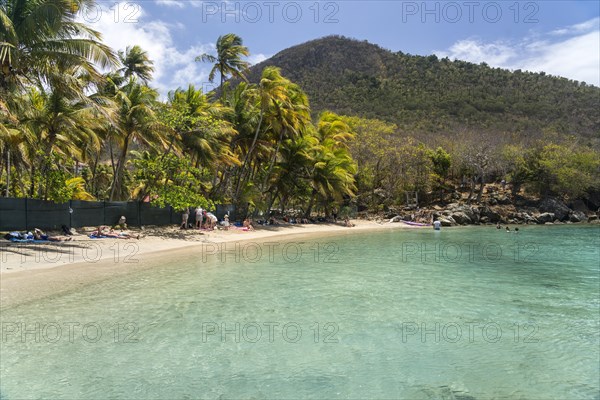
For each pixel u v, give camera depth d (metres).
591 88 115.62
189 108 30.53
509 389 5.94
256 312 9.52
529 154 57.22
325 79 148.12
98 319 8.70
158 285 12.17
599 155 58.59
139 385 5.80
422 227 42.94
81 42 17.83
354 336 8.05
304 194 44.12
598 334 8.30
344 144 48.66
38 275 12.62
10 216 19.11
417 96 119.50
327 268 15.99
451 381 6.16
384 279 13.81
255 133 38.75
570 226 46.22
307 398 5.54
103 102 22.25
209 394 5.59
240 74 40.09
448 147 61.78
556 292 12.16
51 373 6.11
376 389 5.85
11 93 19.14
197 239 24.92
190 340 7.62
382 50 170.38
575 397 5.74
